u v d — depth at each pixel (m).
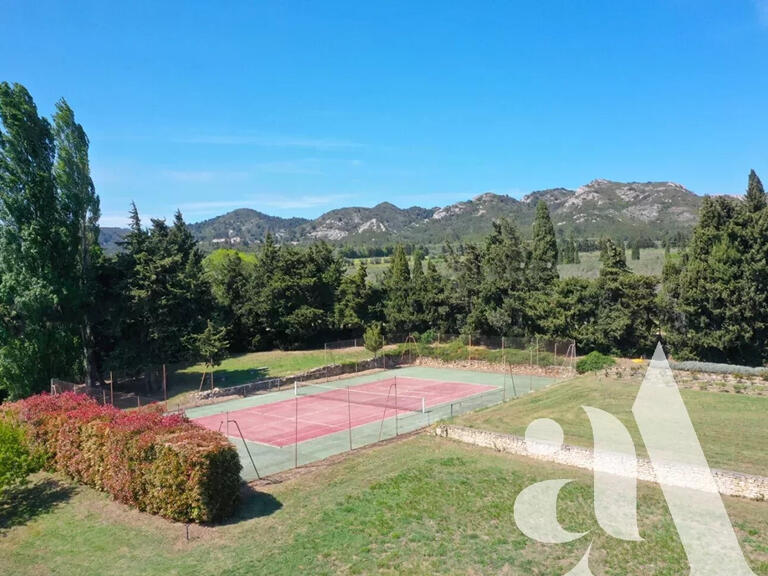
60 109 37.84
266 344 62.91
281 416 33.56
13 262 34.97
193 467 16.47
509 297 52.88
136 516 17.25
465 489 19.00
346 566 13.80
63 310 37.31
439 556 14.25
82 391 34.62
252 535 15.77
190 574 13.56
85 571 13.88
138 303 39.34
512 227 55.31
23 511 18.00
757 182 42.31
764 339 40.09
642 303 44.81
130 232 42.16
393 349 56.56
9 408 24.02
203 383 43.69
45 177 35.84
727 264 39.59
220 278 62.78
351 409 35.28
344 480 20.45
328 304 65.25
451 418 29.50
